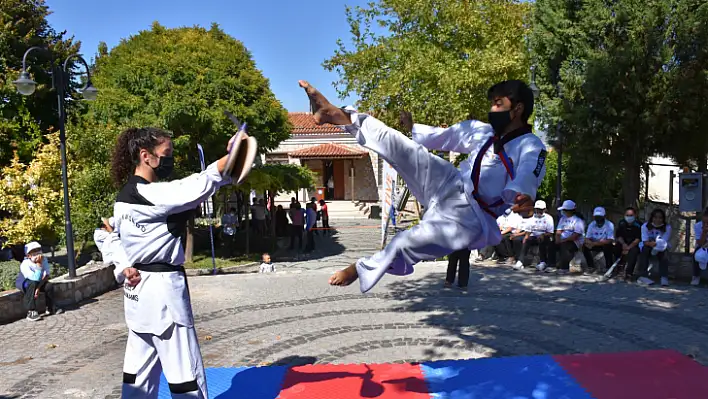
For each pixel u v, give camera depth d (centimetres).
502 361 477
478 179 297
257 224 2055
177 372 316
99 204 1219
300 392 421
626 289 899
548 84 1320
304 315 786
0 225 1168
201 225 2134
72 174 1230
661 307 780
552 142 1324
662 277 927
